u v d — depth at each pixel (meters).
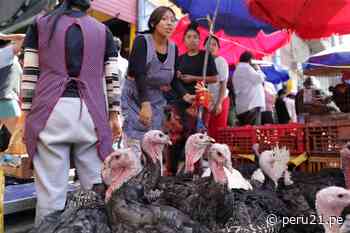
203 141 3.75
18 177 4.81
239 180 3.93
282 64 13.36
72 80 2.99
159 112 4.34
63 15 3.06
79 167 3.10
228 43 8.75
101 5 8.19
